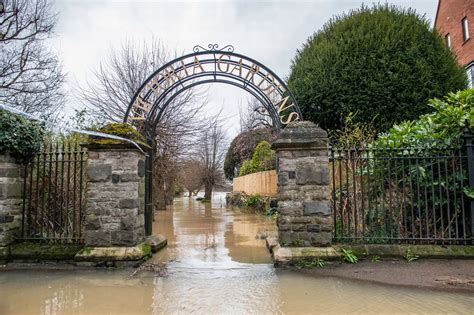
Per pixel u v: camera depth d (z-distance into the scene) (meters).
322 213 5.45
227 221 12.02
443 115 5.95
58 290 4.26
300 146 5.54
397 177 5.84
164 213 15.92
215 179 30.19
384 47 8.15
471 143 5.40
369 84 8.02
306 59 9.31
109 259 5.35
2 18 11.53
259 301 3.76
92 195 5.59
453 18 16.41
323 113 8.54
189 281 4.58
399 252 5.30
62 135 8.16
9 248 5.66
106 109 14.36
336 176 6.88
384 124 7.88
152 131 7.31
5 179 5.71
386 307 3.49
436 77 8.02
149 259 5.86
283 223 5.49
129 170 5.61
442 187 5.79
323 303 3.65
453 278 4.40
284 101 6.93
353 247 5.43
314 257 5.25
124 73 14.73
